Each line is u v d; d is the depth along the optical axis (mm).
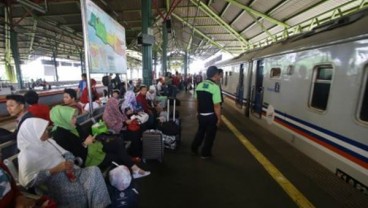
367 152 2646
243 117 7672
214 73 3811
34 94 3361
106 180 2426
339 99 3104
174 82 16203
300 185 3090
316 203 2668
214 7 12289
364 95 2721
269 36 14125
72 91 4133
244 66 7977
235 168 3623
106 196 2082
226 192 2912
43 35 13461
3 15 10664
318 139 3588
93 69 3500
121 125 3826
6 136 2596
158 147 3744
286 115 4680
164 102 7359
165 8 11672
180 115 8406
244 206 2623
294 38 4840
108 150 2943
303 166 3594
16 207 1462
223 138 5273
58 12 10492
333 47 3271
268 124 5672
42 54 23391
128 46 20203
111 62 4578
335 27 3445
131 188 2371
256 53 7043
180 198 2766
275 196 2830
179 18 13367
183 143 4922
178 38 21094
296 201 2715
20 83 12273
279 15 10742
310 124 3803
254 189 2988
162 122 4781
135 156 3943
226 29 15375
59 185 1918
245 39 16844
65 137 2418
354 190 2812
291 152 4203
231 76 10195
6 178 1470
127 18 12266
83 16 3131
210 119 3857
